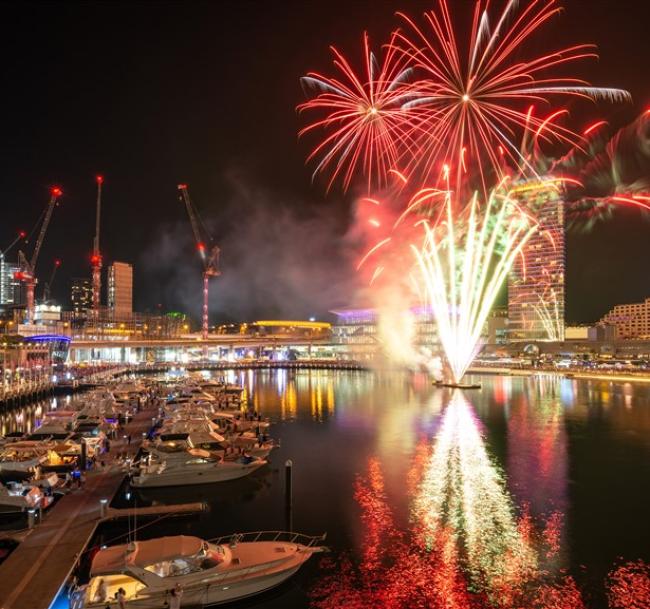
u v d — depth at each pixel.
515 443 59.66
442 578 27.81
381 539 32.56
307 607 25.20
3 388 91.62
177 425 55.09
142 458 45.22
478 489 42.22
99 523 32.78
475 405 91.88
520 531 33.69
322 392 116.38
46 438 51.62
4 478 41.41
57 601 23.88
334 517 36.25
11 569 26.05
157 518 34.78
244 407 91.44
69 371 144.12
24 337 167.50
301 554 27.30
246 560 25.89
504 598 25.95
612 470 47.84
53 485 38.38
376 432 67.19
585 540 32.28
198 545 25.05
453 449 56.72
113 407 72.25
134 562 23.50
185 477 42.38
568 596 26.11
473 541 32.19
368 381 147.25
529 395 106.56
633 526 34.41
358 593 26.38
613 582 27.34
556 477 45.62
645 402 94.81
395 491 41.84
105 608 22.12
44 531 30.89
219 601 24.38
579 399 99.56
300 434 66.06
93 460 46.69
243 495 41.09
